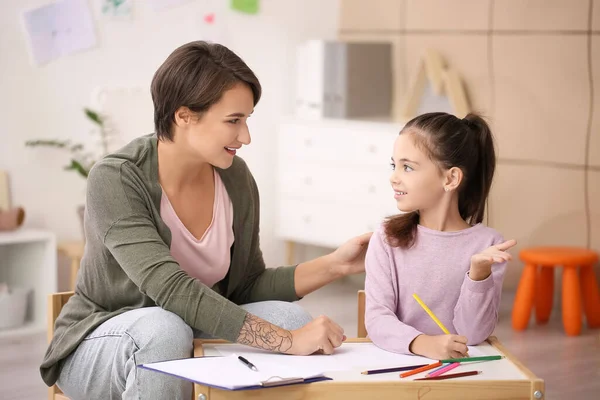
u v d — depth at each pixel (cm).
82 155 422
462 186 189
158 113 184
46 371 194
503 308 418
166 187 193
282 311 193
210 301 173
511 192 437
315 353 173
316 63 464
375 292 186
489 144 191
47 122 411
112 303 194
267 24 480
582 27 405
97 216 184
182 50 181
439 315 186
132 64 434
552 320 402
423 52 457
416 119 187
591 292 387
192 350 179
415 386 151
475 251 185
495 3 434
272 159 492
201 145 183
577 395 297
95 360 182
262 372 155
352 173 440
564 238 420
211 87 177
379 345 178
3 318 377
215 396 149
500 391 153
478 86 445
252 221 209
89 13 416
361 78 464
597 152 405
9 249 408
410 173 184
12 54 398
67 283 423
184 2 447
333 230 452
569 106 412
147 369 164
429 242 186
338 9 510
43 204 414
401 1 475
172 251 196
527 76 426
